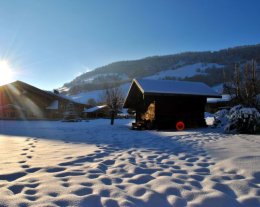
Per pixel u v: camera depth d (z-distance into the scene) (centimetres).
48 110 4072
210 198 347
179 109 1683
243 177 437
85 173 457
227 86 1554
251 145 725
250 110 1173
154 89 1586
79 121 3425
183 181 418
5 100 3941
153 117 1686
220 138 938
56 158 591
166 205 334
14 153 668
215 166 512
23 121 3319
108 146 796
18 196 339
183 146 772
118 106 4859
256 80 1408
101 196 348
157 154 648
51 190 362
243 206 336
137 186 389
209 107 3844
